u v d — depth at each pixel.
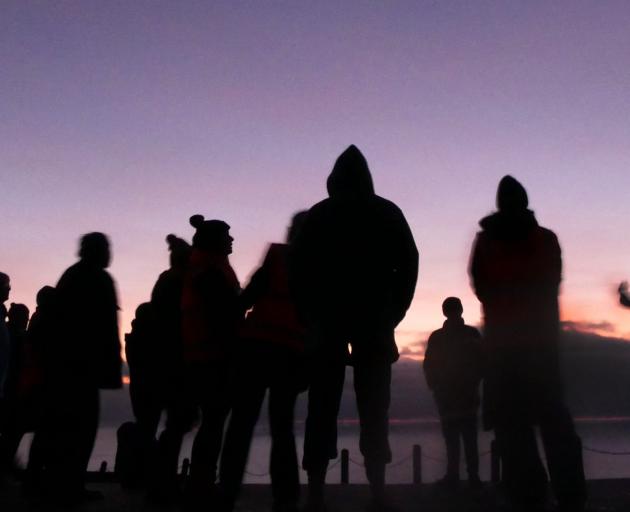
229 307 5.26
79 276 5.88
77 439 5.79
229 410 5.33
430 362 7.46
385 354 4.51
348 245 4.50
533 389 4.71
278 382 4.90
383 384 4.54
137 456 7.06
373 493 4.53
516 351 4.75
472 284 5.01
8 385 8.09
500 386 4.83
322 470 4.52
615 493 5.85
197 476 5.29
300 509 4.92
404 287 4.58
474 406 7.27
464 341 7.39
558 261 4.86
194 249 5.64
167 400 6.04
